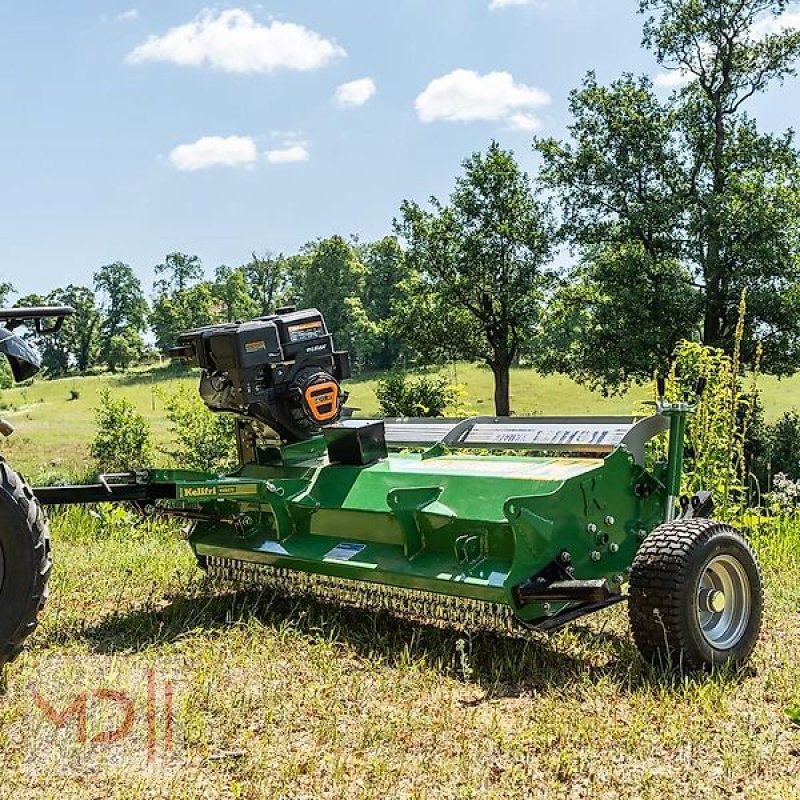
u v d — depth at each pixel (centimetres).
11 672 476
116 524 880
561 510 499
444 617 513
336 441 598
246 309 9188
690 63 3055
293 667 485
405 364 6256
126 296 10725
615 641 527
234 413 665
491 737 394
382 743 388
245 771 363
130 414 2225
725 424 802
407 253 3312
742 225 2675
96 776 361
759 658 504
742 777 359
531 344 3297
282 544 593
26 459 2869
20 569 445
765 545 773
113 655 511
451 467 564
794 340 2680
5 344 480
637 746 382
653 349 2731
